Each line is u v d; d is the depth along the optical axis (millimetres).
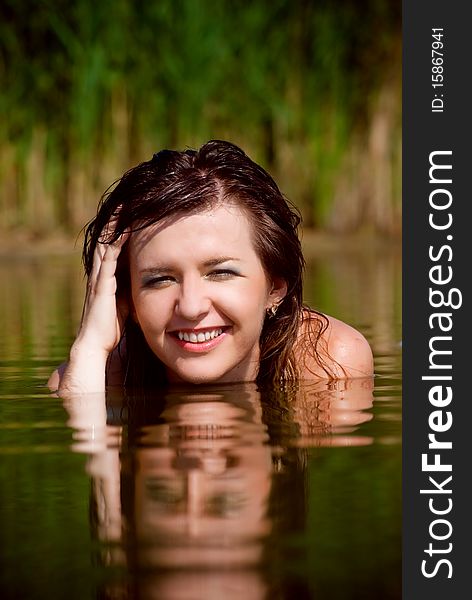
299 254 5008
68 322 8477
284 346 5094
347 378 5258
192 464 3281
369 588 2248
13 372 5664
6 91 18250
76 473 3195
